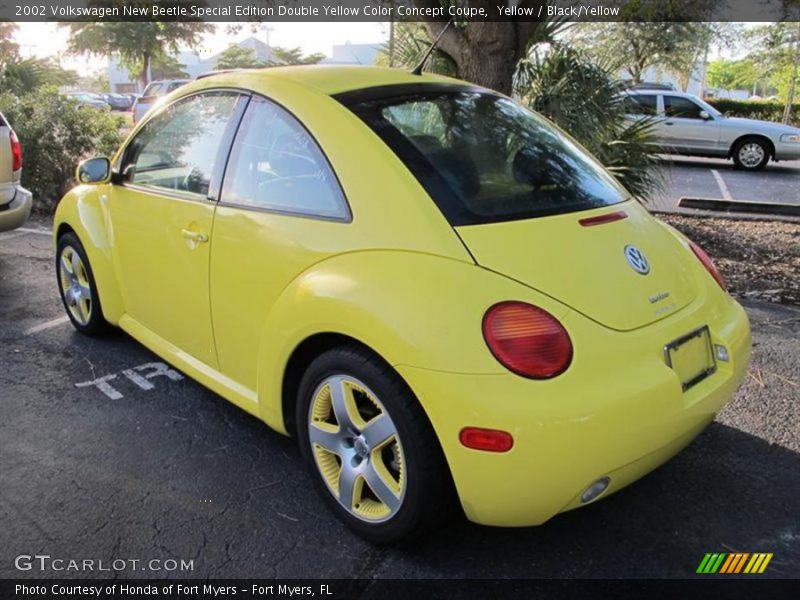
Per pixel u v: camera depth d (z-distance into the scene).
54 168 8.32
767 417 3.38
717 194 11.23
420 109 2.80
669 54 22.81
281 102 2.80
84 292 4.24
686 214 8.38
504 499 2.09
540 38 7.06
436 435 2.15
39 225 7.68
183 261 3.15
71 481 2.88
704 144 14.77
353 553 2.47
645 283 2.42
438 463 2.21
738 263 6.17
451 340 2.08
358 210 2.42
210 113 3.17
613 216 2.66
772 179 13.22
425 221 2.30
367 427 2.37
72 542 2.53
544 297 2.17
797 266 6.05
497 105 3.13
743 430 3.26
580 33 18.64
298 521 2.64
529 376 2.04
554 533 2.57
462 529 2.59
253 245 2.73
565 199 2.65
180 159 3.29
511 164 2.72
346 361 2.35
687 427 2.30
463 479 2.12
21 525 2.62
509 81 6.22
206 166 3.10
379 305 2.21
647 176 7.43
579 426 2.02
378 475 2.38
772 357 4.06
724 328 2.59
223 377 3.12
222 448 3.15
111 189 3.82
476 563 2.42
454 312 2.11
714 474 2.93
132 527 2.61
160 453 3.10
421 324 2.13
